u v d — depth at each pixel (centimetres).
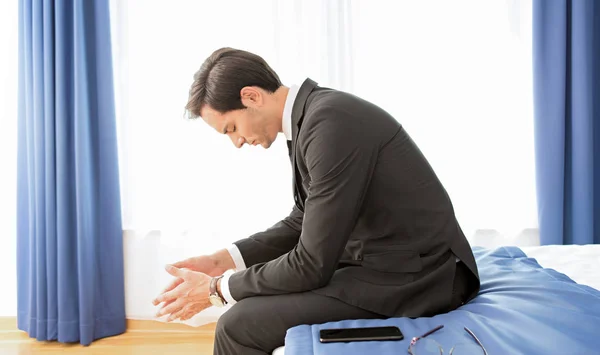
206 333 266
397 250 117
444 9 260
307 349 94
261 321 111
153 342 256
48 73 253
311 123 112
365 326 104
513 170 264
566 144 260
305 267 110
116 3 263
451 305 118
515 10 259
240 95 121
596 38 257
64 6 254
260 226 268
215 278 122
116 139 263
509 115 262
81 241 253
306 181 121
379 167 116
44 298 259
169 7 263
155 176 267
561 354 88
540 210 257
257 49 263
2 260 284
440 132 263
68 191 257
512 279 129
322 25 262
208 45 263
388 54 263
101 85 258
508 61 260
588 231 255
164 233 268
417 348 92
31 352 248
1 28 277
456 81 261
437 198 121
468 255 123
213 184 266
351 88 263
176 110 264
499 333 97
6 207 283
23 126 262
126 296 273
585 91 251
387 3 262
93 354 244
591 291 120
